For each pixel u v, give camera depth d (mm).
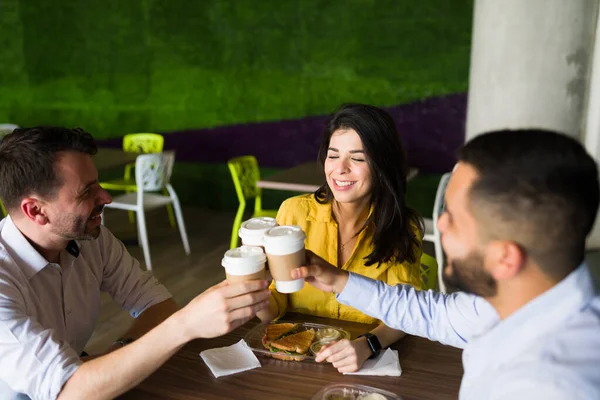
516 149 674
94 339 2797
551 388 604
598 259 2721
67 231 1267
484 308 1059
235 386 1180
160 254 4137
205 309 1013
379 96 4465
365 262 1594
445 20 4105
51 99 5625
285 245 1080
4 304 1134
